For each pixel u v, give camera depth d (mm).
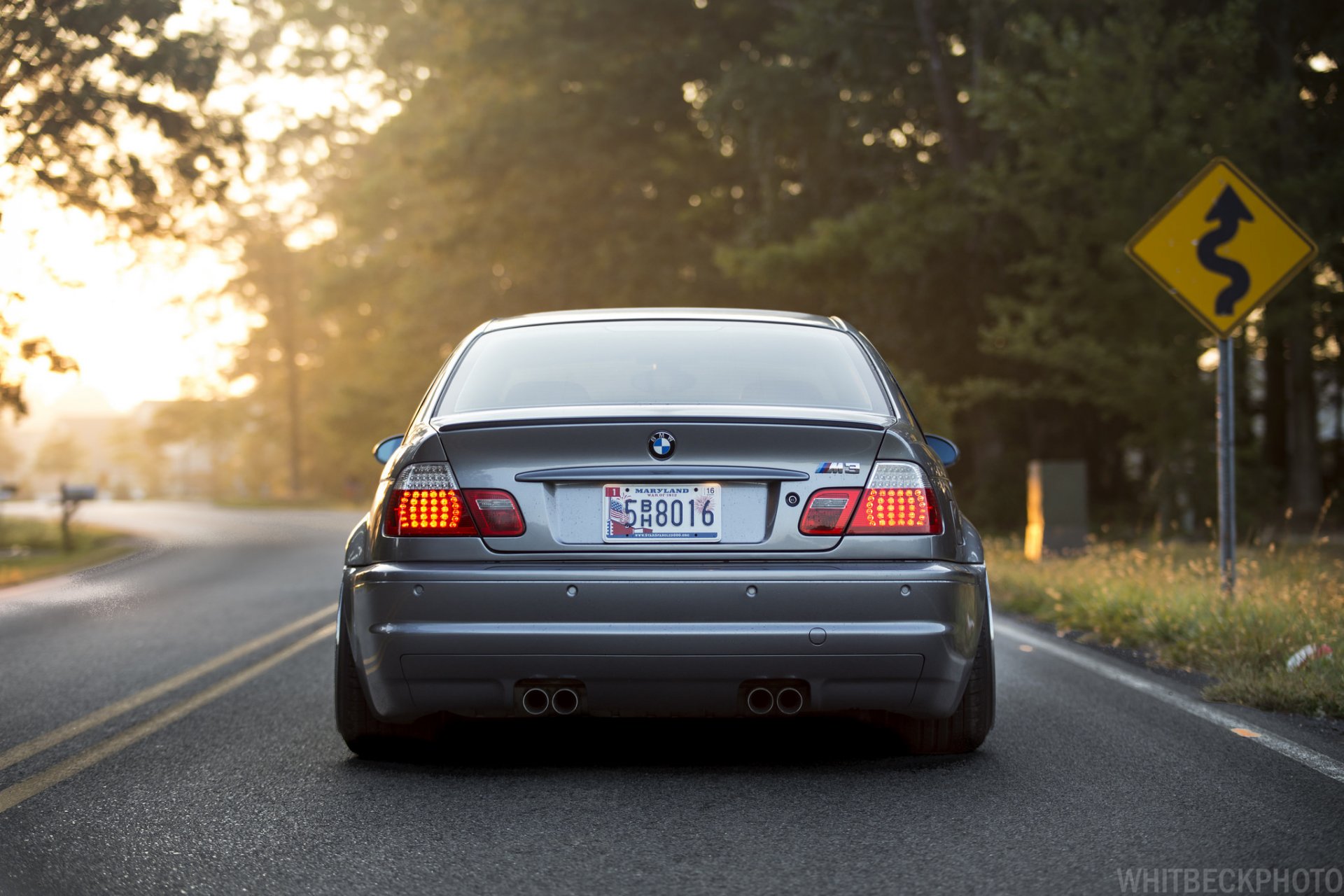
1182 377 31031
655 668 7797
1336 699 10359
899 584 7871
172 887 6379
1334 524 36719
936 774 8422
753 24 46500
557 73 49219
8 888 6379
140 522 68438
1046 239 32781
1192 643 13359
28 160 27891
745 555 7949
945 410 34750
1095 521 41656
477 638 7836
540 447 8047
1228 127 28938
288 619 18531
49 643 16484
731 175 49375
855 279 42062
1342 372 39875
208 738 9992
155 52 28141
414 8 67812
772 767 8641
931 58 39094
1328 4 31219
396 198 95062
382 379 108000
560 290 53812
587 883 6363
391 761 8984
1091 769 8555
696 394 8648
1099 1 32438
